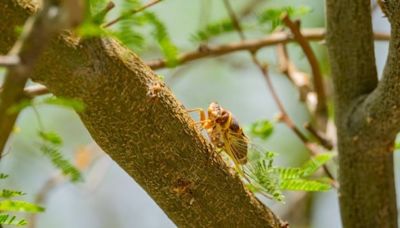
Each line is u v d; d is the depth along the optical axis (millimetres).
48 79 999
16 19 987
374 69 1102
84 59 997
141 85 1009
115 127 1012
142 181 1028
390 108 1077
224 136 1089
